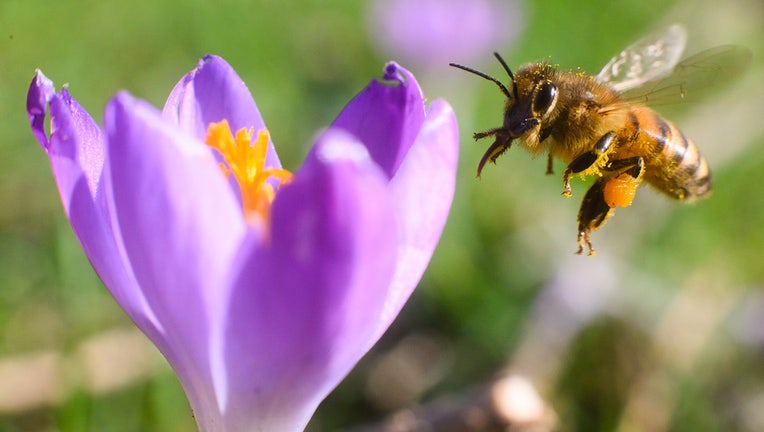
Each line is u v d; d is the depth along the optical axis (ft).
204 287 0.49
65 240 0.65
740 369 0.71
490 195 0.79
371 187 0.48
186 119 0.53
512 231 0.77
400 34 0.86
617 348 0.71
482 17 0.86
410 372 0.70
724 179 0.83
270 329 0.49
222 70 0.53
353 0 0.97
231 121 0.54
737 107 0.86
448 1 0.86
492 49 0.88
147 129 0.48
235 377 0.50
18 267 0.68
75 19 0.81
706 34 1.05
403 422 0.61
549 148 0.60
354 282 0.49
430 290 0.73
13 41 0.78
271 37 0.90
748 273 0.78
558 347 0.70
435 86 0.88
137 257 0.49
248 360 0.50
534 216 0.78
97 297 0.66
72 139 0.50
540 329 0.70
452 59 0.87
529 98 0.58
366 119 0.53
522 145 0.59
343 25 0.95
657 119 0.60
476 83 0.89
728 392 0.71
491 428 0.60
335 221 0.48
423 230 0.51
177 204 0.49
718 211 0.81
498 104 0.90
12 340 0.66
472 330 0.72
